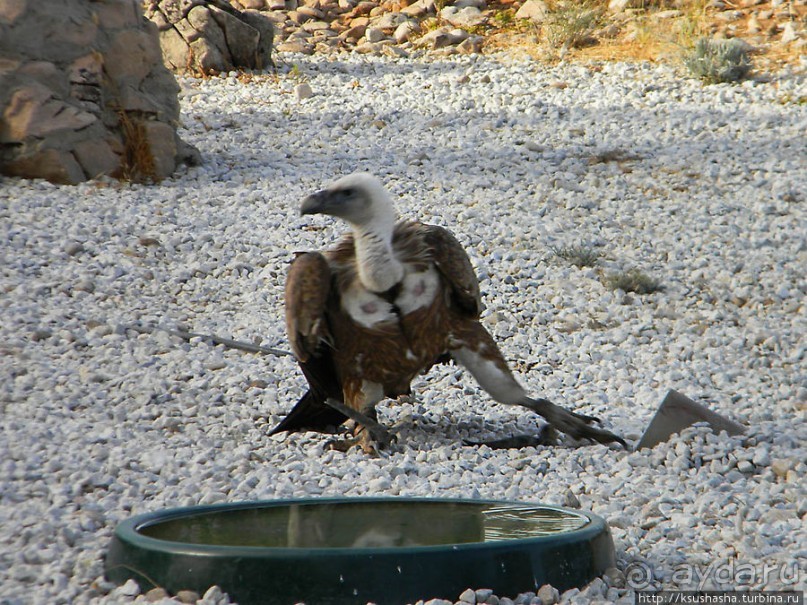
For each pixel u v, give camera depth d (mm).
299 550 5793
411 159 20562
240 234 16562
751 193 18797
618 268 15859
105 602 5891
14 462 8469
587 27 28953
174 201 17891
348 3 32812
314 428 10297
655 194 18938
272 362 12156
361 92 26016
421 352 9211
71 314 13102
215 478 8352
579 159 20656
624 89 25281
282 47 30328
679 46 27719
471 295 9234
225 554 5824
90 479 8102
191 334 12797
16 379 10844
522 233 16906
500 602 5867
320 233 16578
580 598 6031
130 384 11000
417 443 9688
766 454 8883
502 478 8586
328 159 20688
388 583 5766
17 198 17172
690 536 7340
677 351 13008
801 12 28859
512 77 26688
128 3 19422
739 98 24172
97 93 18688
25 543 6887
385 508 7273
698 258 16203
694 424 9461
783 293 14961
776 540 7145
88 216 16656
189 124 23219
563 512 7039
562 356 12922
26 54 18125
